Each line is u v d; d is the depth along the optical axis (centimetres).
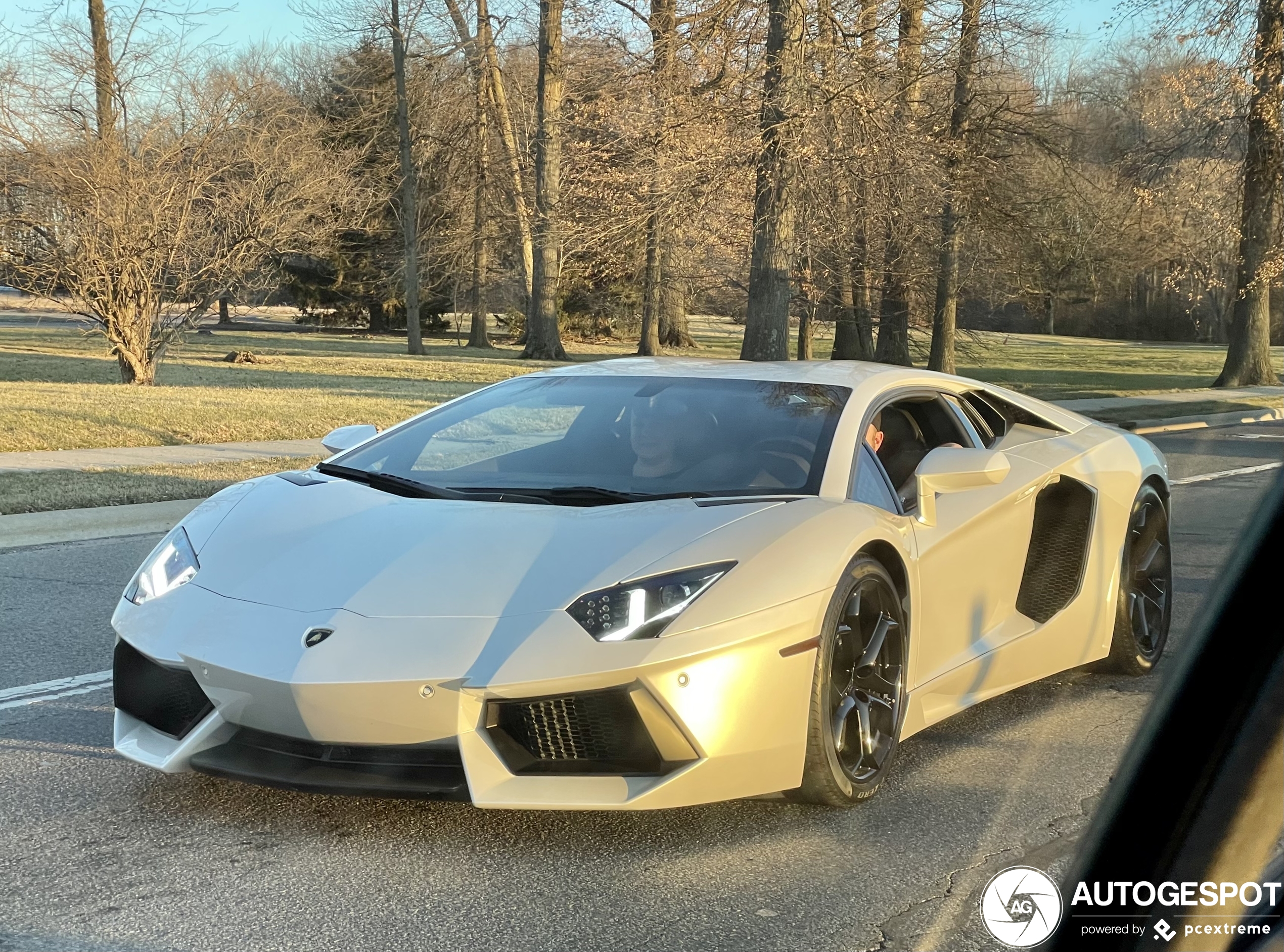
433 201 4288
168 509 879
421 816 331
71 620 573
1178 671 216
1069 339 5900
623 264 2364
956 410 462
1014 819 335
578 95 2609
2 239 1867
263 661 304
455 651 297
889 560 365
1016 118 2592
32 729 410
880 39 2142
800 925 272
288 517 370
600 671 292
